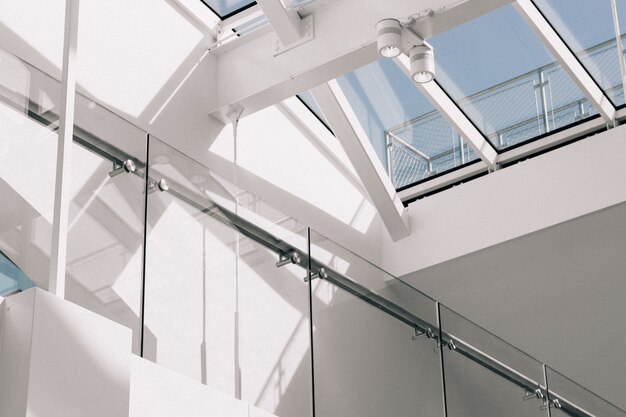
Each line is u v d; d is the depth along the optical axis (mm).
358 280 4961
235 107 6410
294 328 4406
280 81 6223
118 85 5723
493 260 7207
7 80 3326
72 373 2850
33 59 5227
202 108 6320
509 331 7594
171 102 6090
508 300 7473
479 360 5621
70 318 2906
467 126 7238
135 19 5992
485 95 7105
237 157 6473
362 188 7719
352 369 4664
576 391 6312
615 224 6805
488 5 5566
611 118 7027
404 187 7727
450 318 5527
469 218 7227
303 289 4559
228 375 3953
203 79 6406
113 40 5781
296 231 4660
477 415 5430
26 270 3092
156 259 3818
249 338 4129
